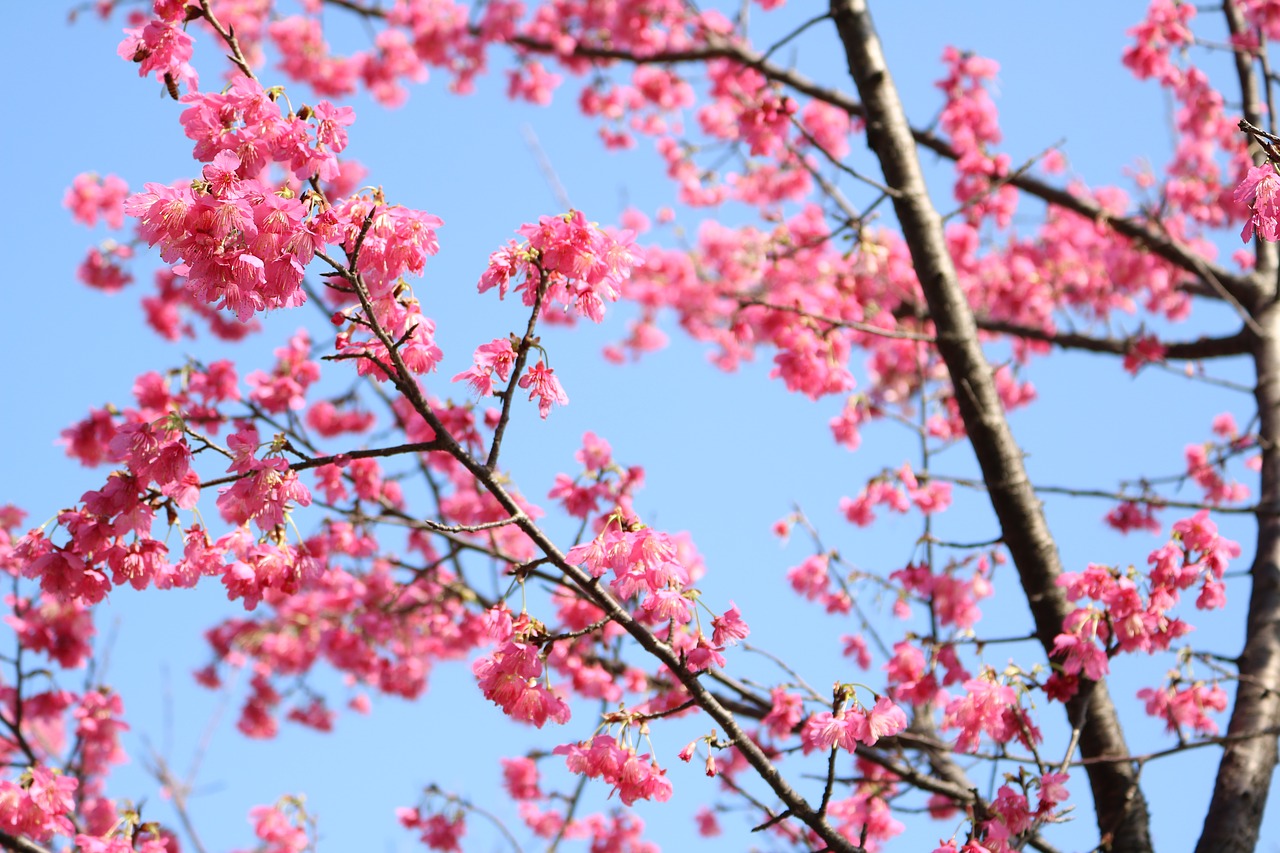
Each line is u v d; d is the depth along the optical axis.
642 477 6.64
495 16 10.65
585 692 7.35
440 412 6.71
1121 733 5.44
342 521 7.46
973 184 9.84
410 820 7.64
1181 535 5.08
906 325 9.41
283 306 3.42
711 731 3.98
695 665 3.90
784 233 9.18
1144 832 5.21
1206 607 5.04
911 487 7.27
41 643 7.03
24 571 3.82
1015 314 10.80
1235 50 8.55
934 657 5.95
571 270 3.62
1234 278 8.18
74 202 9.93
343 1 10.73
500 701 3.84
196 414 6.83
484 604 7.97
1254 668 5.81
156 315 9.99
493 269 3.70
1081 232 10.88
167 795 7.42
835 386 6.81
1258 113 8.45
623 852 8.30
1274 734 4.90
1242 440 7.30
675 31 9.83
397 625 8.48
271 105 3.39
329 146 3.49
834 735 3.92
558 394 3.80
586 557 3.86
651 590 3.87
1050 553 5.80
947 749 5.00
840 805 6.77
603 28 10.55
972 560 6.87
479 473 3.71
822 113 10.29
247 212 3.28
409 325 3.82
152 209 3.31
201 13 3.58
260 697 10.09
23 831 4.41
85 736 6.91
